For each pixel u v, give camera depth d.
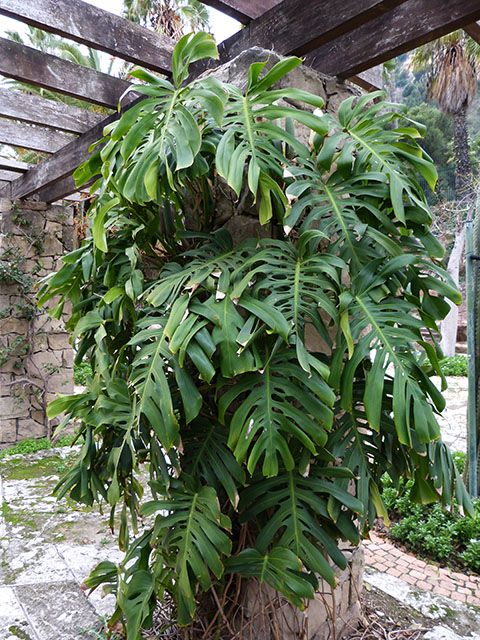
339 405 1.21
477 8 1.23
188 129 1.02
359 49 1.53
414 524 2.44
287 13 1.52
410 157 1.20
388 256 1.18
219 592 1.41
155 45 2.07
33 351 4.21
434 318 1.20
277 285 1.09
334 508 1.12
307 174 1.16
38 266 4.20
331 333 1.56
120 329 1.43
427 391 1.05
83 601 1.88
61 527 2.56
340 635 1.56
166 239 1.41
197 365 1.02
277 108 1.10
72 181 3.64
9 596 1.90
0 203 4.04
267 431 1.04
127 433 1.17
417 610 1.79
